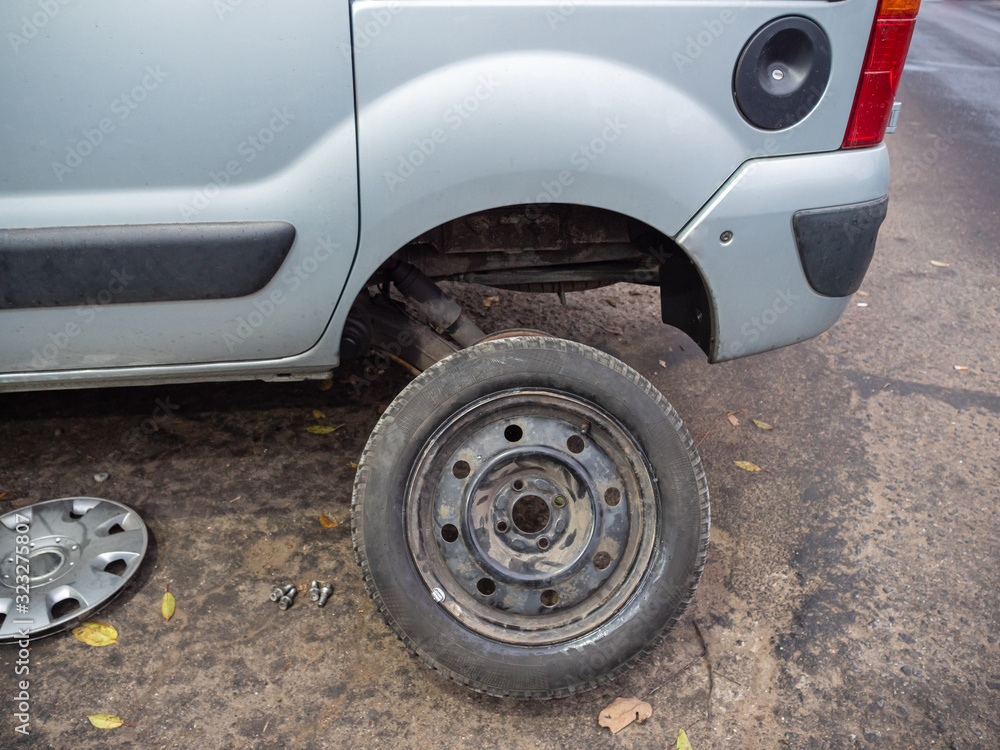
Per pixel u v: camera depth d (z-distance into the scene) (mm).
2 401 2912
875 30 1801
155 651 2057
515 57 1685
